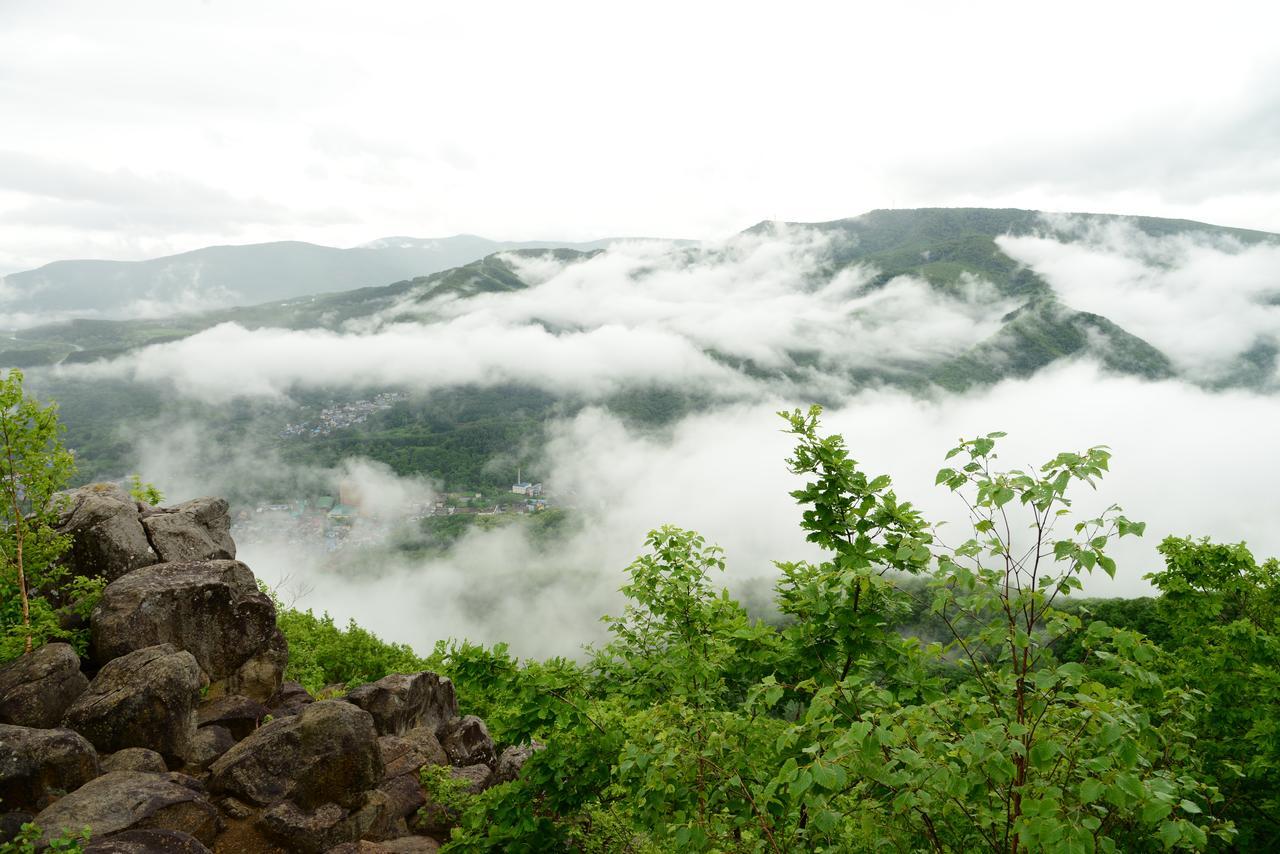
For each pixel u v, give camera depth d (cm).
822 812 436
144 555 1338
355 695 1301
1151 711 554
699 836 525
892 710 477
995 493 432
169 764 993
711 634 798
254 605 1272
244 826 900
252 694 1236
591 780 742
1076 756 417
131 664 1037
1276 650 1055
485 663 768
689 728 576
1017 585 436
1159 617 1513
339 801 949
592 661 876
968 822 506
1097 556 392
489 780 1180
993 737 404
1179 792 452
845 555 625
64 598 1210
